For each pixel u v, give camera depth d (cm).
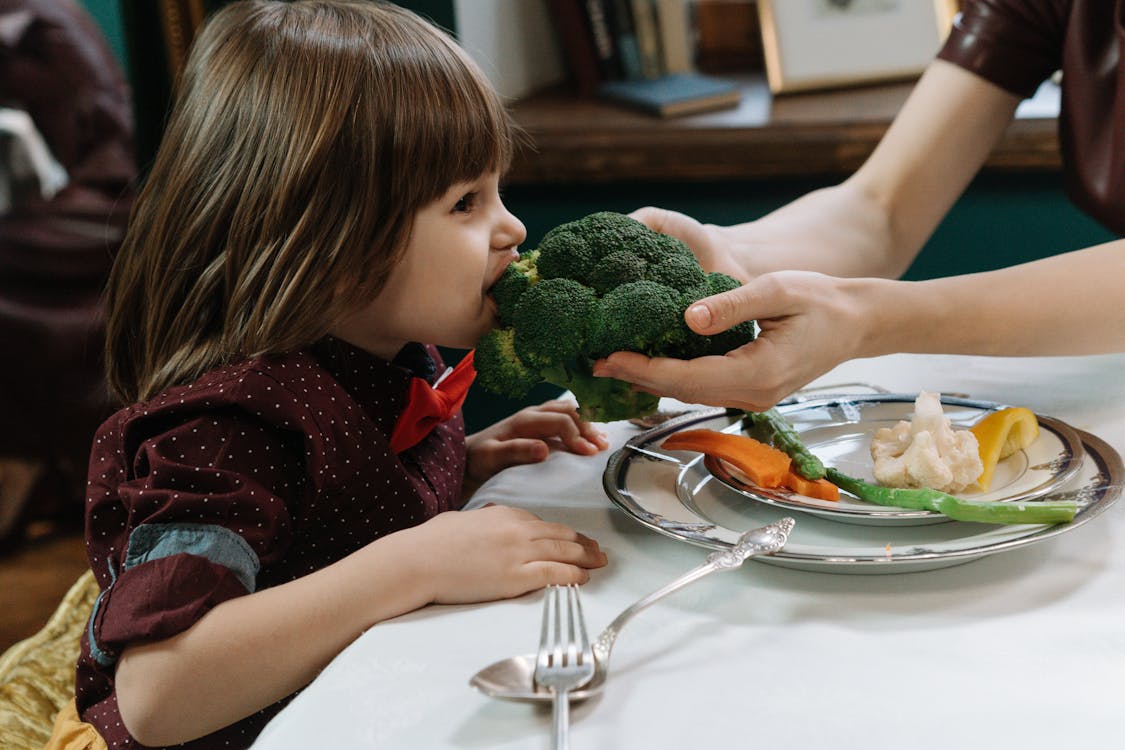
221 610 80
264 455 91
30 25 249
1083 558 79
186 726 79
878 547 81
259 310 95
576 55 275
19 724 104
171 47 269
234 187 98
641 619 72
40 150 257
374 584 77
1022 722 60
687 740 59
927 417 90
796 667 66
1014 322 104
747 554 75
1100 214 140
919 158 146
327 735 61
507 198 260
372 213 96
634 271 89
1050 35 142
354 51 98
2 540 274
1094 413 106
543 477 102
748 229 138
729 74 295
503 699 60
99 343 269
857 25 260
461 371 124
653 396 93
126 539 86
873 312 98
